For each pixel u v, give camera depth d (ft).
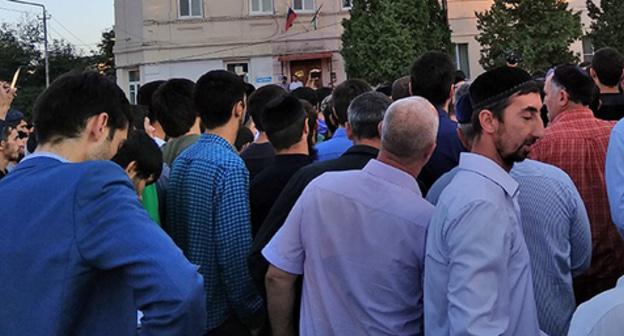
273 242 8.41
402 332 7.63
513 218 6.94
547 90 11.28
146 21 74.02
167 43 74.23
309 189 8.18
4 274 5.27
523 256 6.94
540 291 8.44
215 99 9.98
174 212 9.78
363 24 58.13
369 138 9.16
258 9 74.49
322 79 74.18
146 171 8.87
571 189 8.70
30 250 5.25
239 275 9.28
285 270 8.24
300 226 8.14
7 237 5.33
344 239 7.80
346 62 59.62
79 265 5.20
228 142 10.01
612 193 8.90
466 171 7.07
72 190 5.36
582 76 10.95
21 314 5.16
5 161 13.80
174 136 11.85
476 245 6.47
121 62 76.84
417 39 57.31
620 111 13.99
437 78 11.04
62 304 5.15
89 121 5.90
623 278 4.84
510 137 7.08
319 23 73.82
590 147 10.68
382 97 9.36
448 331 6.74
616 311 4.44
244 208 9.37
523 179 8.57
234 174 9.43
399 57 56.49
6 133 13.66
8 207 5.45
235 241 9.22
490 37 56.24
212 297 9.42
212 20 74.08
